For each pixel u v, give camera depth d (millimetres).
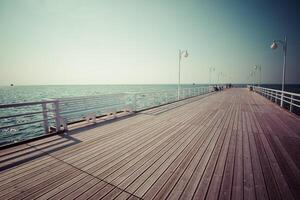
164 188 2139
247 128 4902
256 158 2971
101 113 6020
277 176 2396
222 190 2094
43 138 4031
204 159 2941
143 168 2643
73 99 5125
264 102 11148
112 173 2498
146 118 6262
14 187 2170
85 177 2395
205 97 15102
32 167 2676
